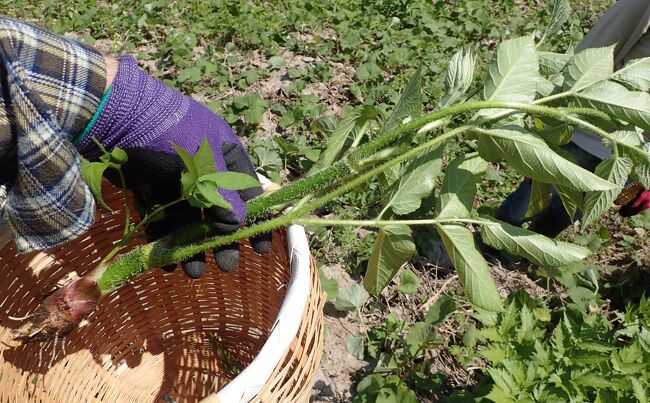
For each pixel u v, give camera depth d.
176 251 0.62
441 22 1.99
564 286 1.10
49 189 0.49
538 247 0.58
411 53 1.67
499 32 2.00
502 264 1.15
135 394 0.83
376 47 1.77
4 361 0.68
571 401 0.73
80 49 0.52
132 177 0.61
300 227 0.66
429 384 0.90
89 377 0.79
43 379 0.72
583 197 0.64
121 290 0.83
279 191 0.61
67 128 0.52
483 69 1.66
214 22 1.81
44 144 0.47
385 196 0.65
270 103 1.44
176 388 0.85
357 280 1.07
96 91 0.52
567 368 0.77
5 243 0.71
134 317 0.85
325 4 2.04
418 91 0.61
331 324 0.99
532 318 0.84
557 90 0.62
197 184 0.48
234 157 0.63
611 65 0.59
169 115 0.57
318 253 1.08
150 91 0.56
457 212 0.61
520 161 0.53
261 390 0.53
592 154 0.94
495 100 0.57
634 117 0.55
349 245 1.09
